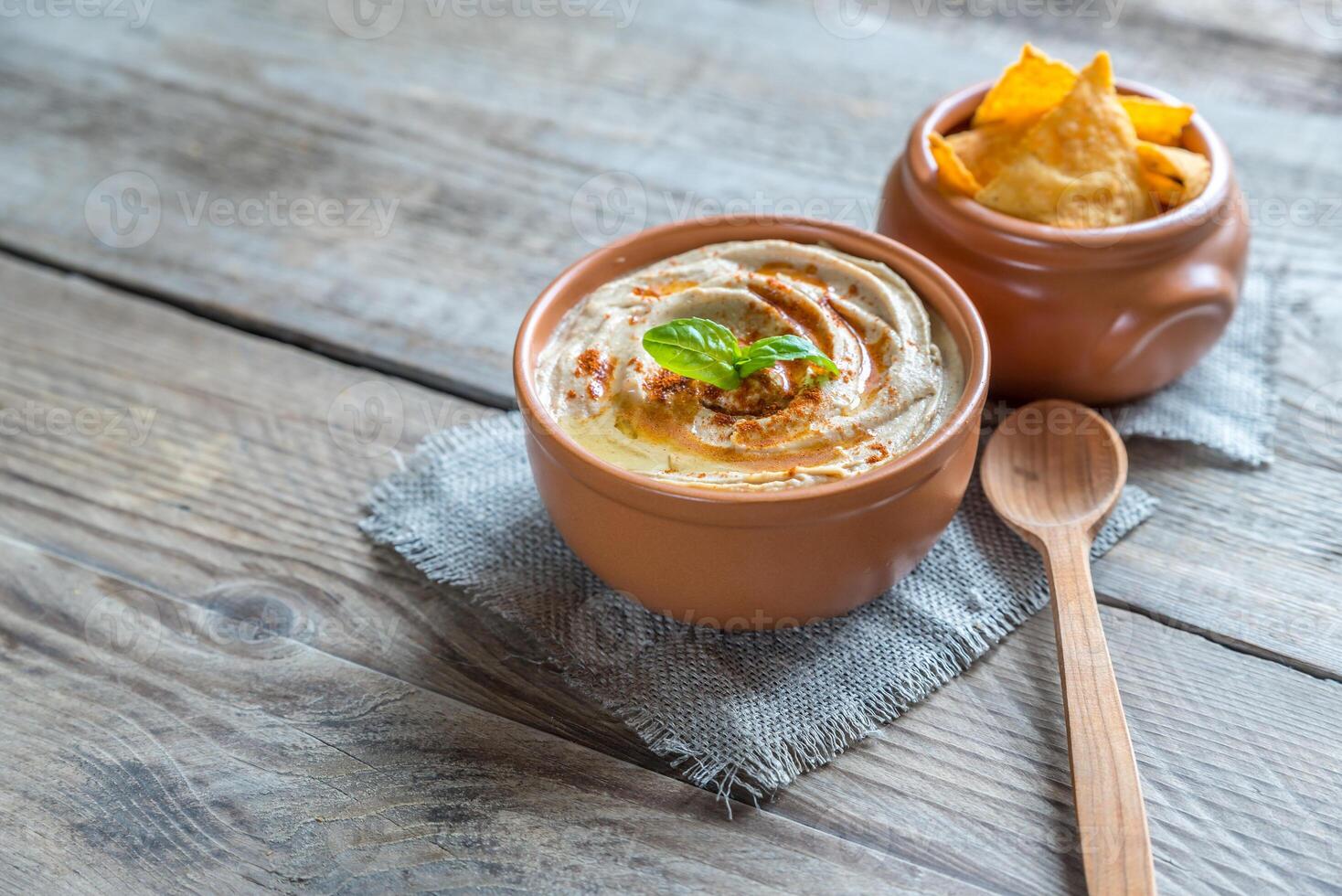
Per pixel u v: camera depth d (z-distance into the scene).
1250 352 0.68
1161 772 0.57
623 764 0.58
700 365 0.58
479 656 0.60
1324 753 0.57
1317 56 0.81
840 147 0.78
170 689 0.60
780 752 0.57
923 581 0.62
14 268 0.74
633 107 0.81
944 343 0.60
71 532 0.64
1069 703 0.57
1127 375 0.64
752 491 0.56
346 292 0.73
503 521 0.64
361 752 0.58
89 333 0.71
